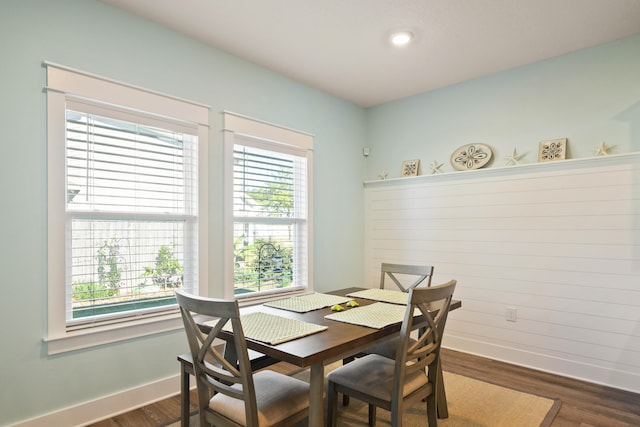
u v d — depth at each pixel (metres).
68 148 2.20
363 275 4.25
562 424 2.20
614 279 2.75
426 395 1.89
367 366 1.99
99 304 2.32
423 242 3.78
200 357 1.63
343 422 2.24
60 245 2.12
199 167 2.75
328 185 3.86
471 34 2.73
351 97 4.02
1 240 1.94
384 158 4.22
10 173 1.97
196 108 2.74
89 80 2.23
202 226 2.75
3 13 1.96
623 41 2.81
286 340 1.58
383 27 2.62
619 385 2.71
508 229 3.23
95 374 2.24
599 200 2.81
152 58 2.53
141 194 2.51
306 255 3.59
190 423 2.20
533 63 3.22
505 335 3.24
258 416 1.52
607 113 2.88
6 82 1.96
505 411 2.35
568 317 2.94
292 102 3.50
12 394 1.96
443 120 3.76
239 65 3.06
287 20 2.53
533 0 2.31
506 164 3.34
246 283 3.13
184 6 2.37
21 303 1.99
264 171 3.30
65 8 2.17
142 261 2.51
